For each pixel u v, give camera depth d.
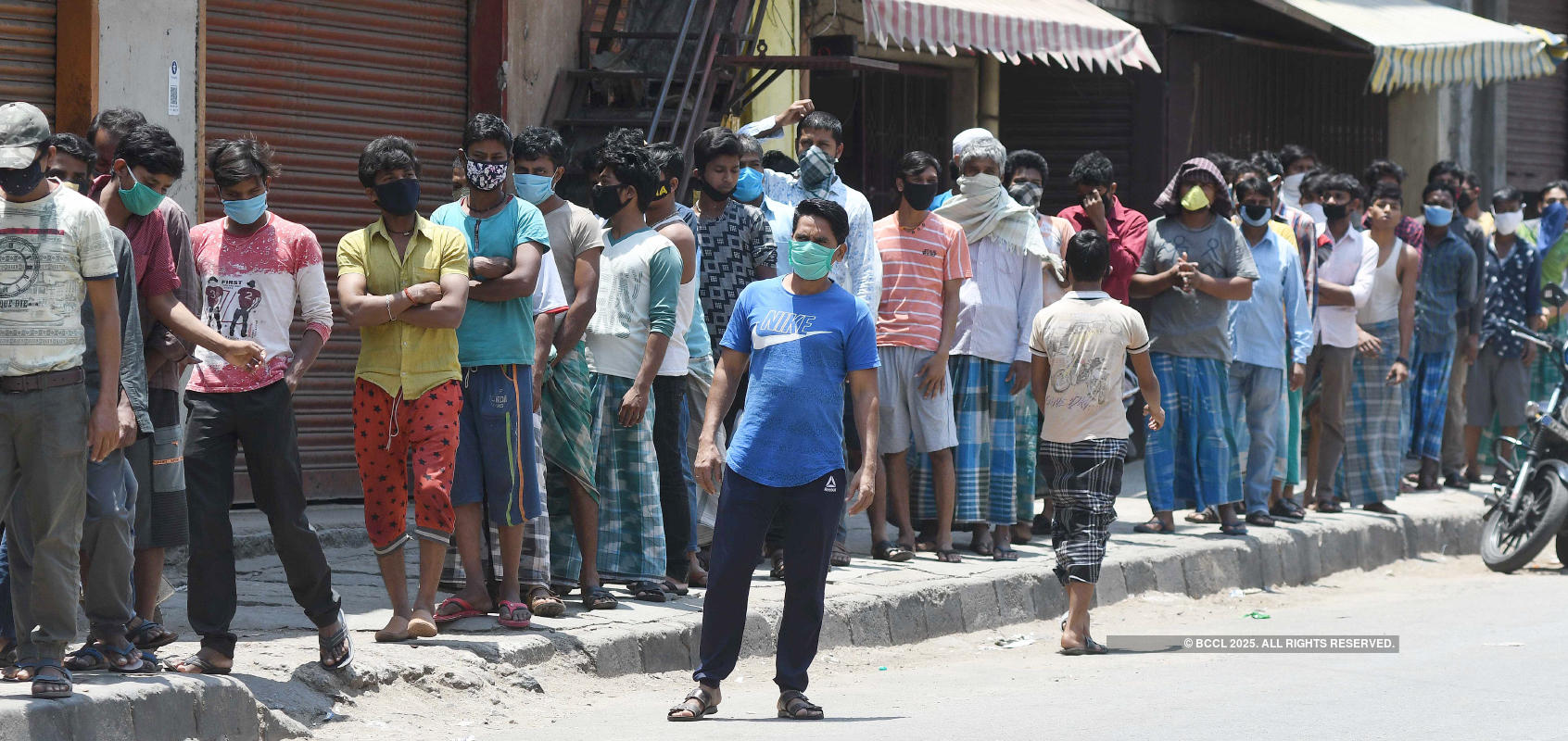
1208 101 28.91
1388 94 32.97
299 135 19.64
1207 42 28.69
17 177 9.98
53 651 10.13
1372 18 29.31
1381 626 16.97
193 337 11.24
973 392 18.45
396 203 12.72
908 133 27.33
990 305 18.48
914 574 17.25
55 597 10.10
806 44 23.84
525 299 13.79
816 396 12.02
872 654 15.51
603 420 15.17
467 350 13.62
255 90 19.22
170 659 11.98
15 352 10.06
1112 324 15.23
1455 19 31.06
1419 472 26.44
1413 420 26.09
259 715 11.16
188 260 11.65
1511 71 29.27
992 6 22.88
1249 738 11.19
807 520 12.01
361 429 13.14
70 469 10.17
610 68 21.89
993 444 18.61
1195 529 21.19
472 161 13.58
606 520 15.24
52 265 10.14
